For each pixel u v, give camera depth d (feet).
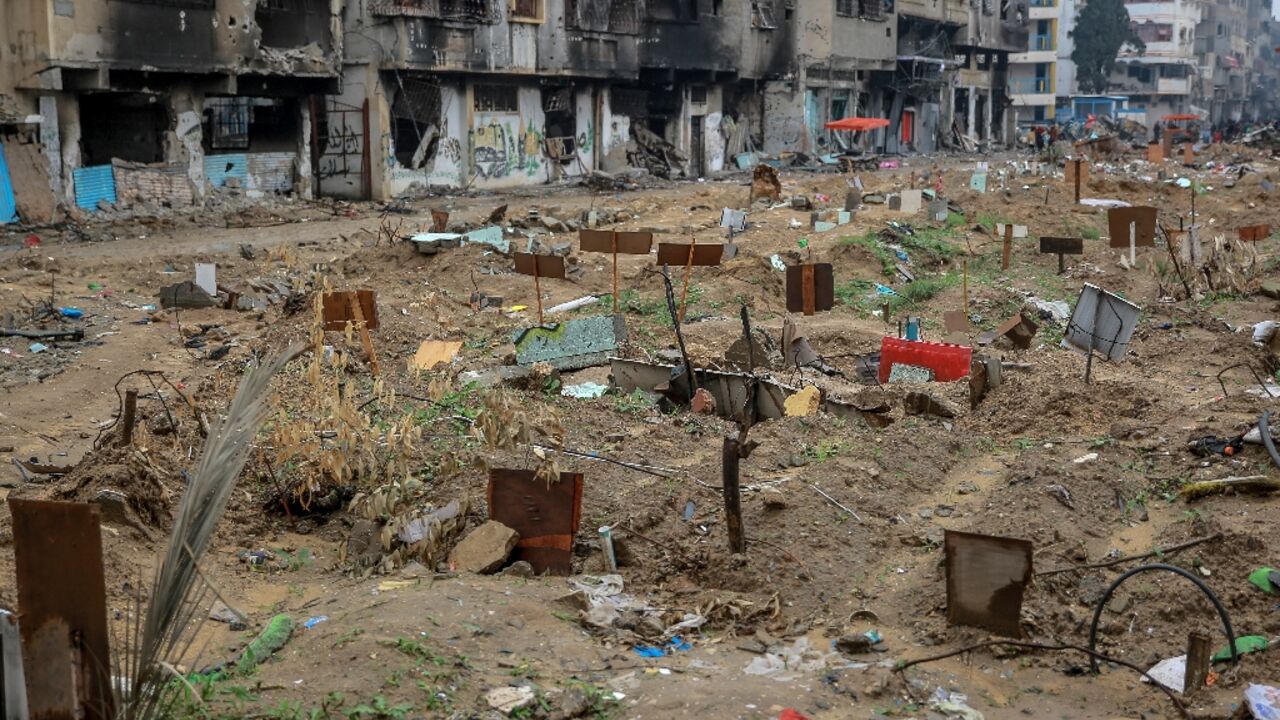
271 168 123.85
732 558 27.78
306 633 23.66
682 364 44.73
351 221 111.96
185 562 18.85
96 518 17.67
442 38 134.92
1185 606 25.59
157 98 110.93
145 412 38.75
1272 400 41.01
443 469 31.96
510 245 79.10
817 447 35.78
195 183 114.21
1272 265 72.69
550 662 22.72
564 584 26.89
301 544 30.55
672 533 29.25
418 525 29.37
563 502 28.07
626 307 61.41
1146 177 142.51
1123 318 42.34
